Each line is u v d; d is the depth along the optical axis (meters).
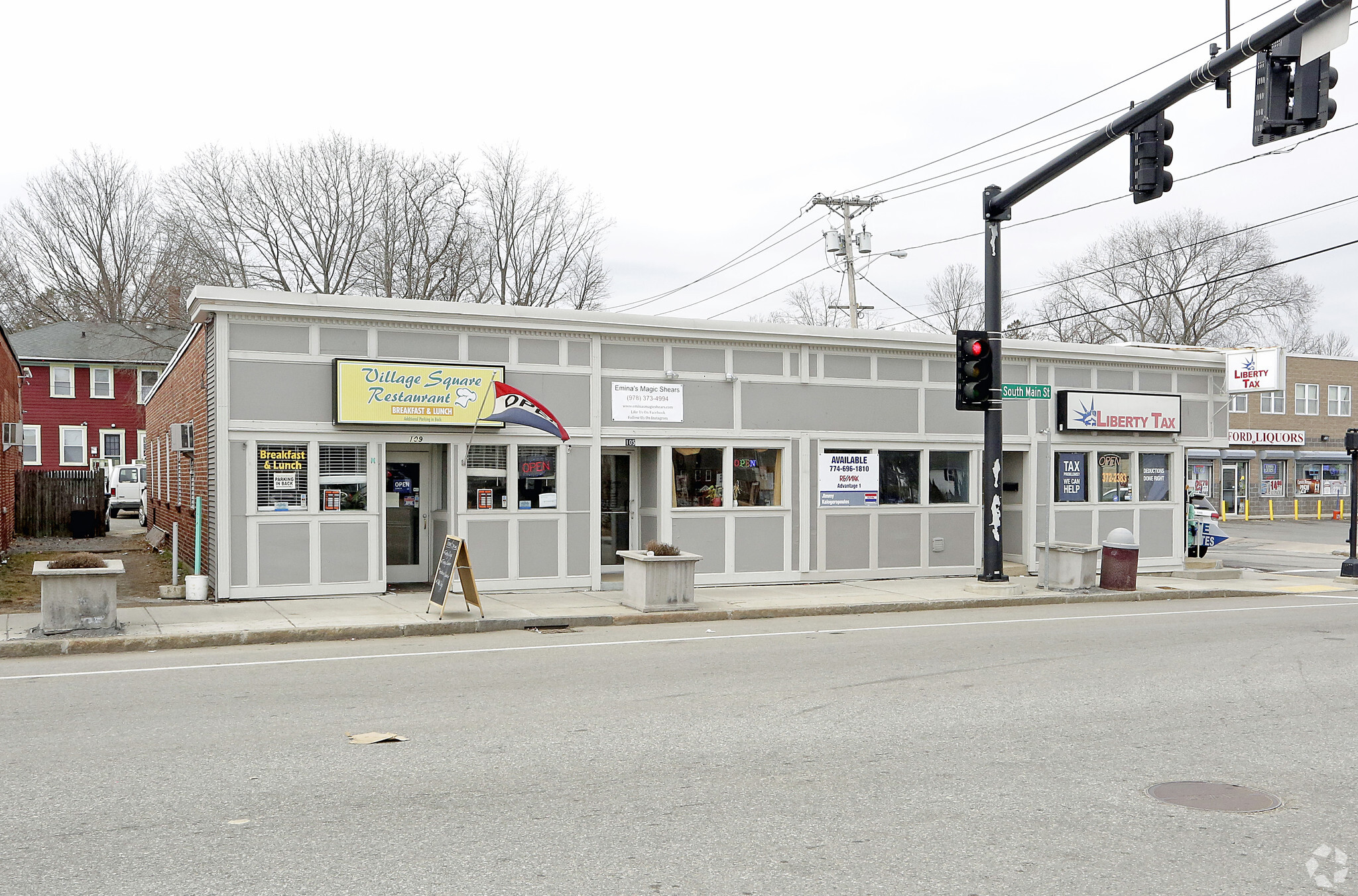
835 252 34.88
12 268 52.50
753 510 18.20
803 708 8.88
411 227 41.69
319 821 5.86
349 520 15.45
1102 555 18.92
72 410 51.16
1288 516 51.59
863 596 16.84
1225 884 5.11
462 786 6.55
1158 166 12.71
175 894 4.81
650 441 17.44
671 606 14.95
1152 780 6.88
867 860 5.35
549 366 16.69
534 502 16.67
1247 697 9.54
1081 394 20.92
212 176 39.75
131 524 39.41
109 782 6.57
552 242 44.12
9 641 11.45
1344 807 6.36
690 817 6.00
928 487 19.72
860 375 19.09
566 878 5.05
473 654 11.66
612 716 8.52
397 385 15.41
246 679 10.06
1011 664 11.16
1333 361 55.78
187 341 19.17
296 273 41.09
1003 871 5.23
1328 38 9.64
